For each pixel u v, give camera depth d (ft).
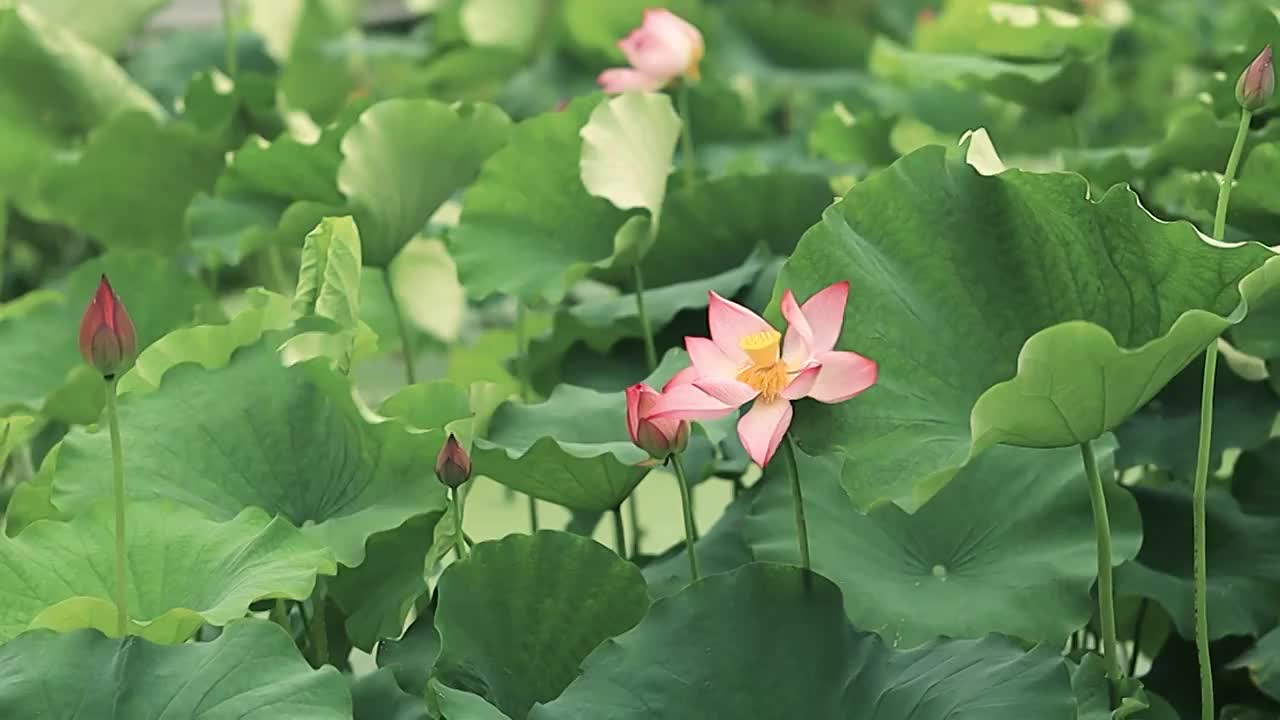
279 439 12.15
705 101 18.76
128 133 16.03
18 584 11.33
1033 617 11.81
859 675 11.14
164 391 12.19
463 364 16.42
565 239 13.93
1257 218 13.16
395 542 12.21
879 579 12.05
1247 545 12.96
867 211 11.62
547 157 13.83
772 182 14.38
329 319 12.23
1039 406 10.78
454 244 13.84
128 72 21.61
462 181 14.21
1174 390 13.53
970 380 11.48
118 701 10.73
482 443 12.17
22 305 14.73
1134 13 21.97
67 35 17.15
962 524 12.23
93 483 11.93
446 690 11.12
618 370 14.16
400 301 16.84
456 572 11.68
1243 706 12.69
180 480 12.00
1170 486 13.32
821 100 23.30
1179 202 14.67
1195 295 11.17
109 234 16.53
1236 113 14.19
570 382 14.14
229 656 10.84
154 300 14.89
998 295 11.53
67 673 10.79
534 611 11.71
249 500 12.03
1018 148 17.98
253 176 14.33
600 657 11.20
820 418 11.32
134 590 11.41
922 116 18.62
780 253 14.49
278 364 12.29
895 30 26.84
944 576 12.09
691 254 14.51
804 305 11.27
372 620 12.09
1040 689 10.93
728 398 11.16
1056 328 10.50
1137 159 14.51
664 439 11.61
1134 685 11.69
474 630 11.64
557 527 17.87
